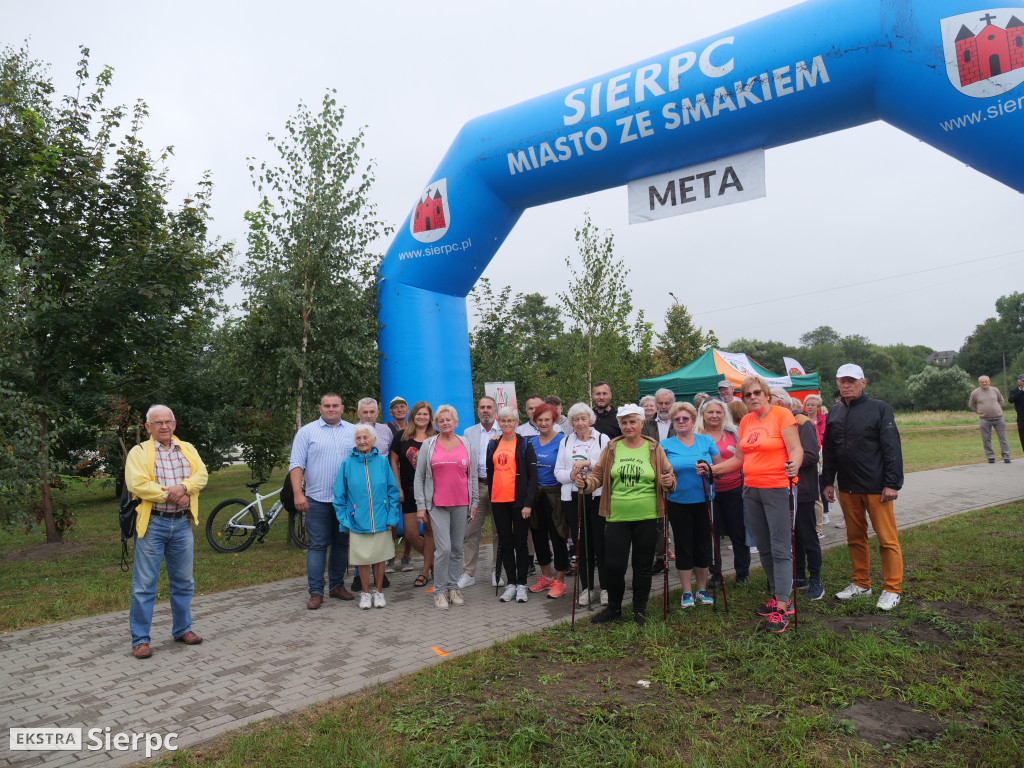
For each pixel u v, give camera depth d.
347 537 6.51
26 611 6.11
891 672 3.96
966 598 5.33
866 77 6.55
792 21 6.82
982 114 6.00
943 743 3.20
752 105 6.99
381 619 5.63
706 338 25.20
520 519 6.07
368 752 3.24
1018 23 5.84
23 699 4.11
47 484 9.88
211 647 5.01
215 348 15.28
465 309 9.75
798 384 13.95
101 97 10.70
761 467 5.07
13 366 8.53
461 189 8.85
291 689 4.14
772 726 3.42
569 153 8.04
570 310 13.01
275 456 15.25
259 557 8.51
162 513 4.99
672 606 5.57
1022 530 7.82
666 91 7.33
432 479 6.00
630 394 14.06
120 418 10.94
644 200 7.95
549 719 3.54
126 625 5.69
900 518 9.17
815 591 5.58
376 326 9.66
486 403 7.08
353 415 10.58
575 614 5.59
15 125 10.12
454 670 4.28
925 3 6.24
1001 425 15.16
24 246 9.89
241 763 3.22
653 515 5.12
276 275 9.08
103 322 10.38
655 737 3.33
